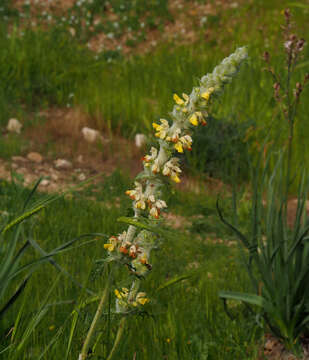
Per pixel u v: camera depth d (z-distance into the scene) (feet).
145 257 5.20
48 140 24.53
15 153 22.90
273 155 21.07
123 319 5.81
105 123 26.68
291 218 17.79
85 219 15.33
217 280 12.26
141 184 4.96
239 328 10.53
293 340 10.25
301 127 22.86
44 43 36.52
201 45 38.70
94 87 30.55
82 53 38.63
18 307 9.46
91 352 5.89
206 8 46.85
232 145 21.45
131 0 48.73
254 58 29.25
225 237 15.74
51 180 20.58
